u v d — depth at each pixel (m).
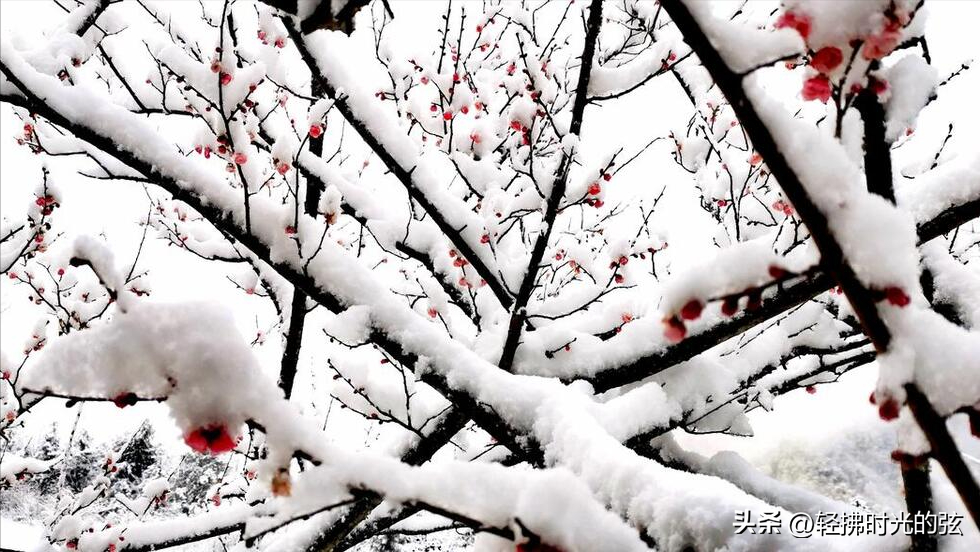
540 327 3.81
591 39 2.97
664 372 3.76
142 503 4.81
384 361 3.54
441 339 2.78
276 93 3.71
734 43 1.02
